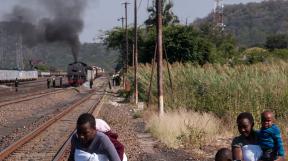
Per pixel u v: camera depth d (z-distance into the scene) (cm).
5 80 8412
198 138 1733
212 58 6022
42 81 11719
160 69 2502
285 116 2045
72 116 3072
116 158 612
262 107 2080
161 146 1725
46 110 3681
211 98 2306
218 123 2005
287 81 2244
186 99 2514
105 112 3250
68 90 7144
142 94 3969
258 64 2659
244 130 725
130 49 8500
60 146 1794
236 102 2109
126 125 2475
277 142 767
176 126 1889
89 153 613
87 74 9125
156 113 2561
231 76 2444
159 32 2541
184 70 2928
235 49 7888
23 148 1741
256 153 730
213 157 1529
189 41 5966
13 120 2861
